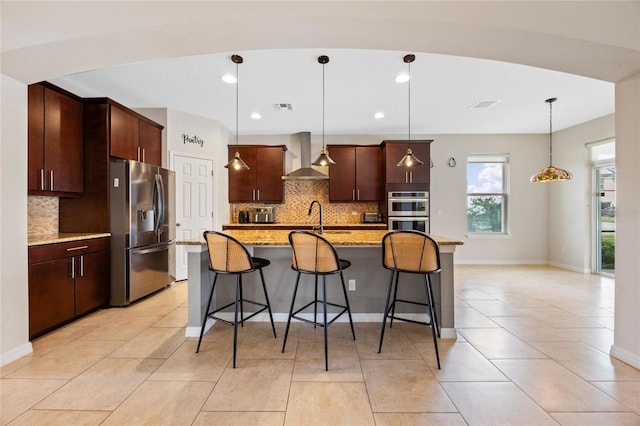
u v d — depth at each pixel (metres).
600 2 1.70
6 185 2.06
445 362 2.11
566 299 3.59
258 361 2.12
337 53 2.78
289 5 1.66
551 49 1.86
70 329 2.70
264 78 3.31
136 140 3.71
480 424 1.51
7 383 1.85
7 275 2.08
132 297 3.33
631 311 2.05
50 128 2.84
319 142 5.73
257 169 5.39
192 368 2.03
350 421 1.53
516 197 5.77
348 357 2.18
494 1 1.68
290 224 5.32
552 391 1.77
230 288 2.86
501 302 3.48
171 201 4.05
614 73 2.02
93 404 1.66
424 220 5.11
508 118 4.79
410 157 3.26
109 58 1.98
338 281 2.85
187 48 1.93
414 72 3.19
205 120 4.75
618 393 1.75
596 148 4.90
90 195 3.27
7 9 1.73
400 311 2.84
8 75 2.04
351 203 5.69
